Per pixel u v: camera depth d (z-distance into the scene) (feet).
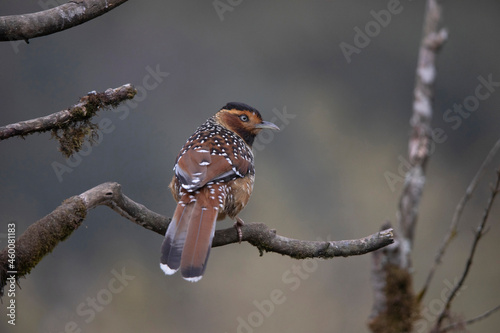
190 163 21.04
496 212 55.31
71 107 17.80
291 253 20.02
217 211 19.77
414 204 23.99
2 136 16.89
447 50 64.34
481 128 62.54
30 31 15.12
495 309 22.57
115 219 51.80
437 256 23.80
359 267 48.19
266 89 60.54
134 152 52.49
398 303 23.21
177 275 49.29
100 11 15.74
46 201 50.60
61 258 49.93
